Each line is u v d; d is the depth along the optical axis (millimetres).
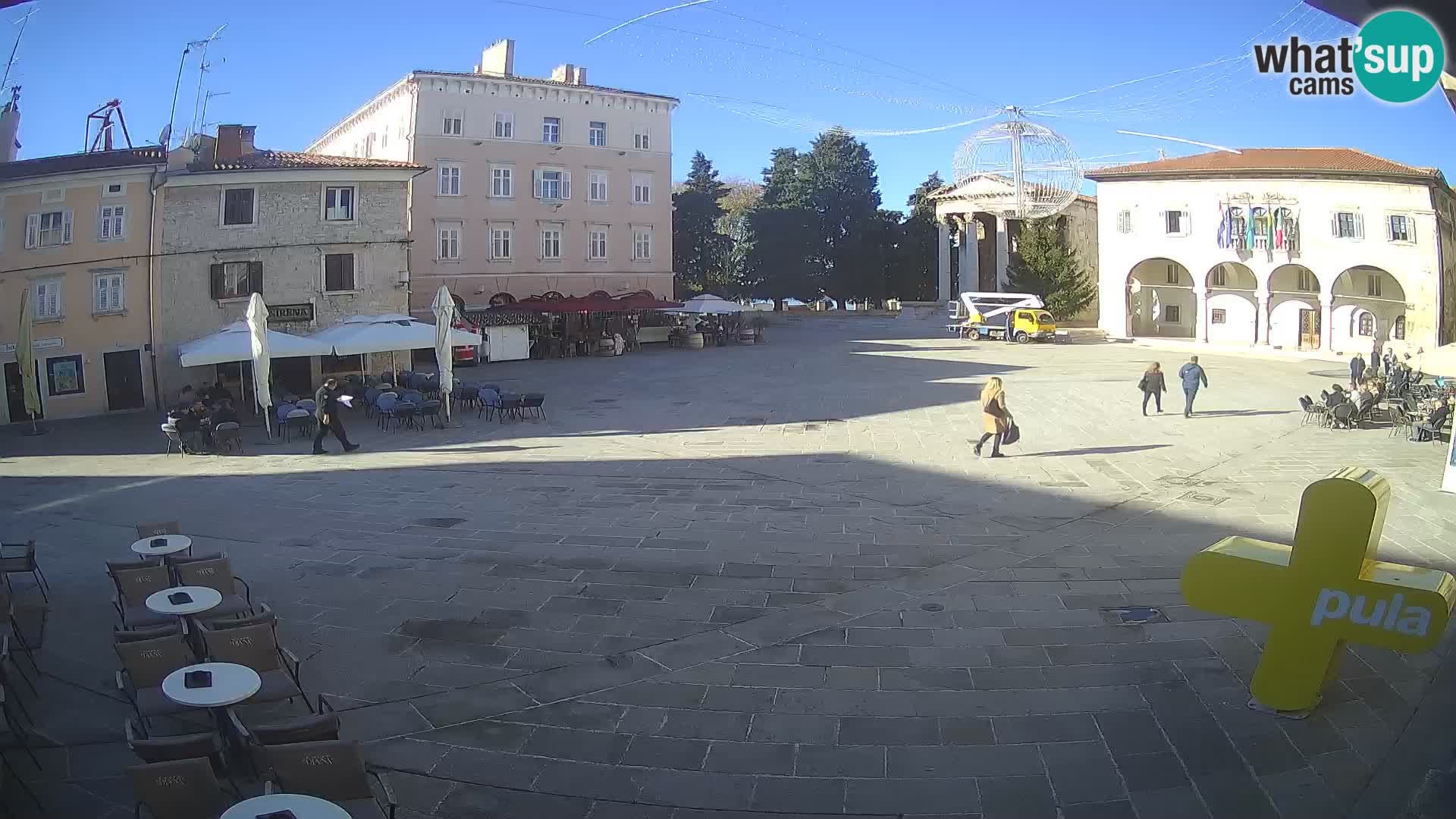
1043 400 27219
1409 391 26219
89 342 27203
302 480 16641
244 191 29391
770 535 12656
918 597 9992
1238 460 18359
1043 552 11820
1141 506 14508
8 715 6328
